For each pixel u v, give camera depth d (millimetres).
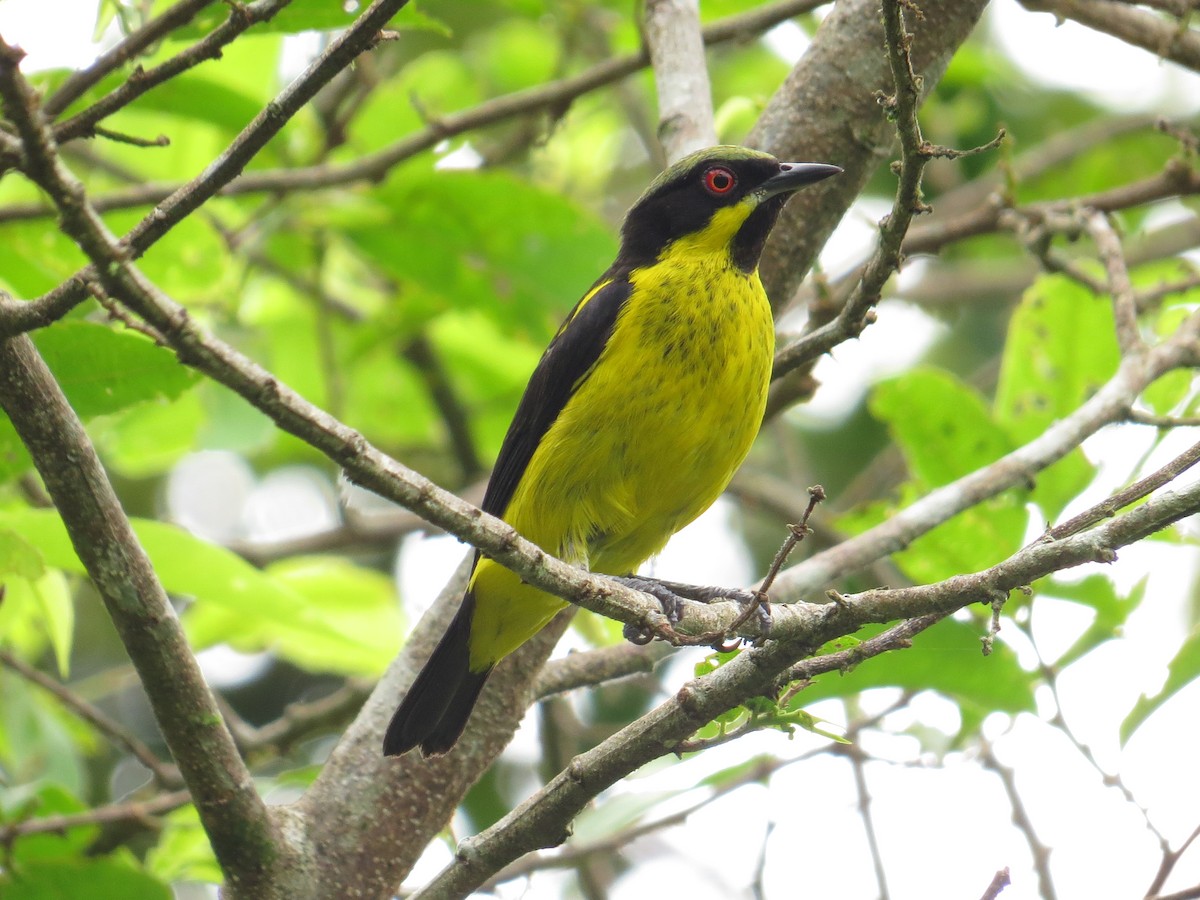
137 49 8531
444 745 8891
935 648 8812
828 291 10742
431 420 17250
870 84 10125
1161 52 11391
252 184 12133
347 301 17359
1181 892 7613
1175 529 10227
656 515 9523
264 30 9148
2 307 6332
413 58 20125
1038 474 10281
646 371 9188
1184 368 10672
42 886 9797
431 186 12898
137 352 8102
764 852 10547
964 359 19141
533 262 13438
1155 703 8562
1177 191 12016
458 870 7570
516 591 8875
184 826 10477
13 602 11562
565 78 15258
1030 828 9734
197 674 7367
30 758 12000
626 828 10633
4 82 5062
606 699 16922
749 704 7078
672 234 9867
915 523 9773
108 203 11805
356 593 13930
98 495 6934
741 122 14508
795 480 16031
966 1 9883
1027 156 18047
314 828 8406
